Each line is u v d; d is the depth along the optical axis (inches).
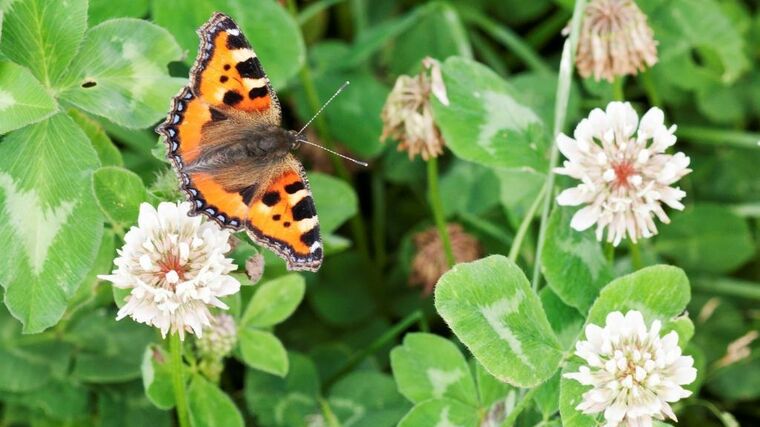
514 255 16.4
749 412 18.9
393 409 17.1
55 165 15.4
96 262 15.7
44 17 15.5
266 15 17.7
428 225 19.4
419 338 16.1
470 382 16.0
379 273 19.4
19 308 15.1
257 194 15.0
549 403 15.5
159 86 15.8
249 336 16.4
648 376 14.6
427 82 16.5
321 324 19.1
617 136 15.3
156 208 15.4
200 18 17.5
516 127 16.5
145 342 17.2
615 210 15.2
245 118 15.3
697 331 19.0
